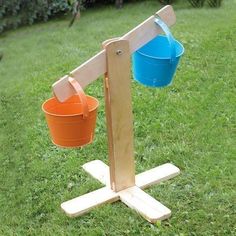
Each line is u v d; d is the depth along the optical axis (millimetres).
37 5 3816
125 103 1596
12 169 1892
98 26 3646
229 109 2189
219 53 2861
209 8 3910
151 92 2389
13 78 2777
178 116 2141
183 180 1753
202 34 3197
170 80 1631
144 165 1854
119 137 1629
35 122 2219
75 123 1480
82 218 1609
